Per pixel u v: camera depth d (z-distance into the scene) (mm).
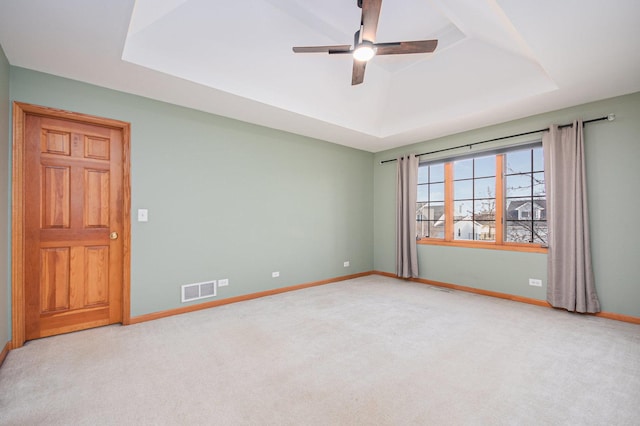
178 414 1640
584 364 2195
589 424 1558
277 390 1869
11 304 2445
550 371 2098
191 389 1875
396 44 2201
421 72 3688
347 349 2445
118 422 1575
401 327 2930
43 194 2662
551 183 3516
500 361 2244
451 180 4637
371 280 5133
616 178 3166
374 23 2021
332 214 5008
